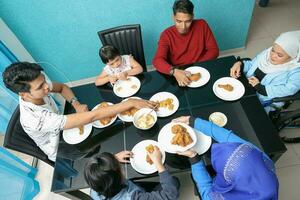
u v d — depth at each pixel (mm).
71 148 1427
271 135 1248
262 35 2943
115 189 1015
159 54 1913
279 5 3244
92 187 996
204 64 1733
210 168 1196
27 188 2078
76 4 2236
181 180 1896
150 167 1244
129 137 1401
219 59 1752
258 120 1325
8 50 2166
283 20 3043
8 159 1984
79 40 2537
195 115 1421
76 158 1370
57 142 1533
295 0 3244
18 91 1347
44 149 1586
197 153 1212
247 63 1746
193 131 1301
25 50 2500
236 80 1564
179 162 1232
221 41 2748
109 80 1753
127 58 1919
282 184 1768
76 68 2812
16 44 2385
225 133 1203
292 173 1810
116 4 2285
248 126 1308
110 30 2016
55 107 1732
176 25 1812
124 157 1277
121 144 1377
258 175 781
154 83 1688
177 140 1259
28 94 1396
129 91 1670
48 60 2676
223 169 856
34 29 2369
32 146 1576
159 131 1388
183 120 1358
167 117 1450
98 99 1677
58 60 2693
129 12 2363
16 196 2029
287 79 1514
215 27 2600
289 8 3170
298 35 1435
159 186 1430
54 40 2496
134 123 1431
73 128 1514
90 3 2244
